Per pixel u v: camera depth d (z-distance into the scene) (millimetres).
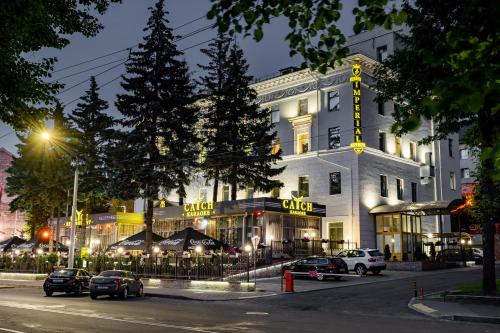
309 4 4859
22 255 43781
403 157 48656
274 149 48781
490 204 20000
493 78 3344
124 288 24281
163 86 39312
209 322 14883
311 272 30297
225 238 41344
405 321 15617
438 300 20781
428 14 17984
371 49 50188
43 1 11070
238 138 42250
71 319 15547
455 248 47312
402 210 40219
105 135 40062
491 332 13328
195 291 27016
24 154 47938
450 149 56125
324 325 14344
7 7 9469
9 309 18453
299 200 41000
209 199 52781
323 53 5242
